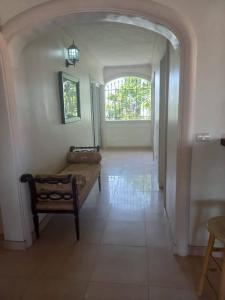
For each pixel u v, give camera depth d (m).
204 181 1.99
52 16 1.85
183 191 2.00
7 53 1.93
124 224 2.71
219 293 1.47
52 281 1.86
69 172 3.16
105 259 2.11
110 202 3.34
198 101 1.86
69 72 3.71
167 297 1.68
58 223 2.78
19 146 2.13
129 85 7.37
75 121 4.01
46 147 2.82
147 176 4.52
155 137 5.77
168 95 2.64
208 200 2.02
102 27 3.57
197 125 1.90
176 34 1.78
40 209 2.40
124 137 7.64
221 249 1.65
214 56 1.78
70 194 2.34
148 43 4.52
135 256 2.14
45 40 2.78
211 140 1.91
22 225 2.23
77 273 1.94
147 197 3.50
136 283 1.81
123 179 4.36
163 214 2.95
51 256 2.17
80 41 4.30
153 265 2.01
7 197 2.18
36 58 2.54
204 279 1.71
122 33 3.88
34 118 2.48
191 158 1.95
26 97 2.30
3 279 1.90
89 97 5.16
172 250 2.18
